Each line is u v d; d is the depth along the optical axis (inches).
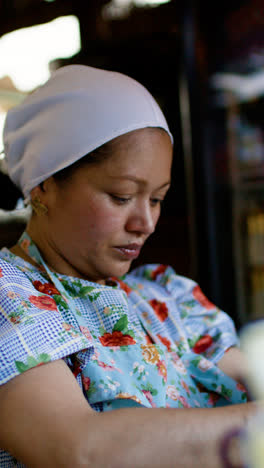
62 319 35.0
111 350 38.0
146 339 42.9
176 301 51.4
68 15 128.3
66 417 27.9
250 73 125.5
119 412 28.7
